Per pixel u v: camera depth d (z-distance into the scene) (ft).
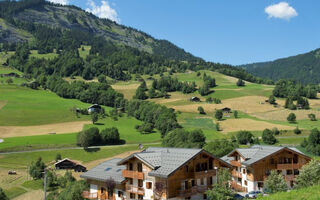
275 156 234.38
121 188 196.44
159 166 179.93
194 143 423.64
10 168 393.70
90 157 453.58
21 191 316.40
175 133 480.64
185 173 181.47
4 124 610.24
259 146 258.98
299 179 183.73
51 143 496.64
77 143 498.69
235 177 258.57
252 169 232.12
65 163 397.80
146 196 183.21
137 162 190.08
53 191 308.40
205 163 193.47
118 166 216.54
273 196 131.95
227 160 267.39
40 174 352.49
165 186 172.24
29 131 573.74
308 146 448.65
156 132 606.14
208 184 193.26
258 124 650.43
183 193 175.73
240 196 208.23
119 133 583.17
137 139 558.97
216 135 570.87
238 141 515.09
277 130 570.87
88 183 218.38
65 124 640.17
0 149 455.22
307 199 119.65
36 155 444.96
